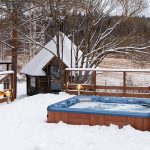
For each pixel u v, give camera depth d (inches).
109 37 802.8
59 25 699.4
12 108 400.5
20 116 351.3
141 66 779.4
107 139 258.2
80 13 758.5
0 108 402.0
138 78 894.4
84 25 770.2
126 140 255.9
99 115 303.9
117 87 516.4
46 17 760.3
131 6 770.2
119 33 799.7
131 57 775.1
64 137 262.7
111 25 808.3
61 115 316.2
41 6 713.6
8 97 453.7
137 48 768.3
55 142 248.1
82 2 722.2
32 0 717.9
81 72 729.0
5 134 273.6
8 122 320.8
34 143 245.8
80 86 525.3
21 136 267.1
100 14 774.5
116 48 770.8
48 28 856.3
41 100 458.9
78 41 796.0
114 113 299.0
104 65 1005.8
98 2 762.2
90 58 757.3
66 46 834.2
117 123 298.7
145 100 383.9
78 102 398.9
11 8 709.9
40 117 346.6
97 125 302.2
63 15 717.3
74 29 771.4
